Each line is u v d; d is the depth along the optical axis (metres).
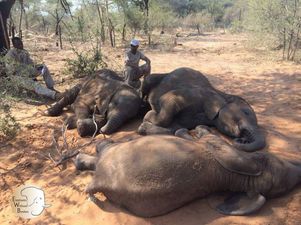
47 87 6.64
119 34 16.55
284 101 6.14
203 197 3.50
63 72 8.27
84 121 4.95
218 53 12.20
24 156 4.62
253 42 12.42
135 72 6.34
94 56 8.51
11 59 5.82
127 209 3.45
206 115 4.68
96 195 3.72
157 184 3.28
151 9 16.86
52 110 5.67
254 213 3.28
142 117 5.31
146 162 3.38
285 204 3.41
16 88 5.67
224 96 4.93
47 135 5.05
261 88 7.12
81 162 4.14
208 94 4.76
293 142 4.41
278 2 11.09
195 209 3.41
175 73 5.10
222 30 27.67
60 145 4.82
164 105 4.74
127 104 5.00
